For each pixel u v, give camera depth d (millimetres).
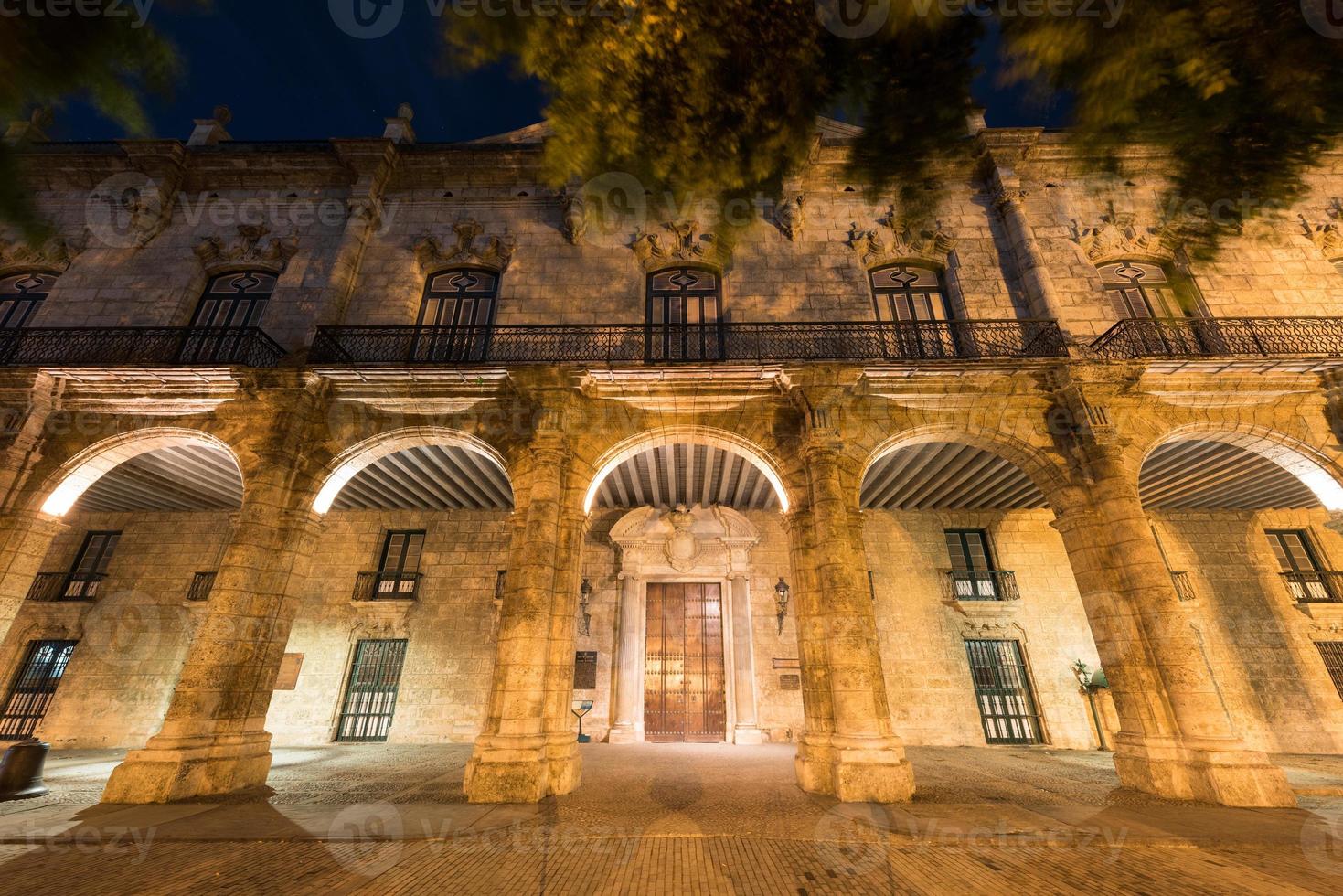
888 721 7156
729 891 3844
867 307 10031
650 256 10562
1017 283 10250
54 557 13234
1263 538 13508
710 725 12312
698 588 13359
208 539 13430
